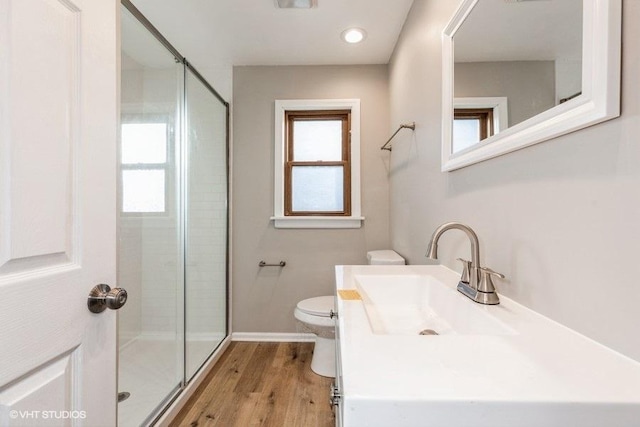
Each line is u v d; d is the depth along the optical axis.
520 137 0.70
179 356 1.77
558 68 0.60
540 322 0.62
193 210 1.96
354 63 2.29
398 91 1.96
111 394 0.76
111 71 0.77
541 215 0.66
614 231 0.48
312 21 1.82
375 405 0.37
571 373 0.43
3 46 0.52
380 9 1.70
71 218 0.65
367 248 2.28
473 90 0.95
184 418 1.43
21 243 0.54
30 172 0.56
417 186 1.55
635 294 0.45
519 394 0.37
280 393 1.63
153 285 1.68
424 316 0.95
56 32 0.61
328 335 1.78
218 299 2.19
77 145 0.66
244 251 2.30
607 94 0.48
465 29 1.00
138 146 1.61
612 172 0.49
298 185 2.35
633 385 0.40
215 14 1.75
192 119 1.93
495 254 0.84
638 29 0.45
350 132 2.32
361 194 2.29
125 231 1.53
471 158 0.93
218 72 2.31
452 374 0.42
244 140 2.30
